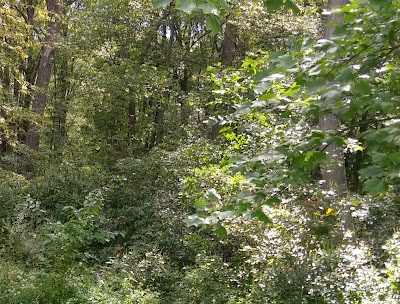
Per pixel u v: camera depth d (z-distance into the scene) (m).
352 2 2.12
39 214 9.18
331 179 7.25
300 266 5.85
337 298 5.16
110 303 6.19
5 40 9.52
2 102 10.48
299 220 6.21
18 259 7.51
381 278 5.08
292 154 2.12
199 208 2.33
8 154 11.98
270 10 1.90
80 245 7.77
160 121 14.12
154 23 13.37
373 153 1.85
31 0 13.57
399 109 1.91
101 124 15.07
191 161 10.00
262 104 2.20
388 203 6.91
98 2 13.05
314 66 2.06
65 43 13.18
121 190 10.55
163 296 7.13
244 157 2.32
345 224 6.47
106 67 13.31
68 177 10.81
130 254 8.01
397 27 2.08
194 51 16.52
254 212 2.21
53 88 16.08
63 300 6.23
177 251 8.30
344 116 1.86
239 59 13.55
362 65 2.13
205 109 11.77
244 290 6.53
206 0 1.49
